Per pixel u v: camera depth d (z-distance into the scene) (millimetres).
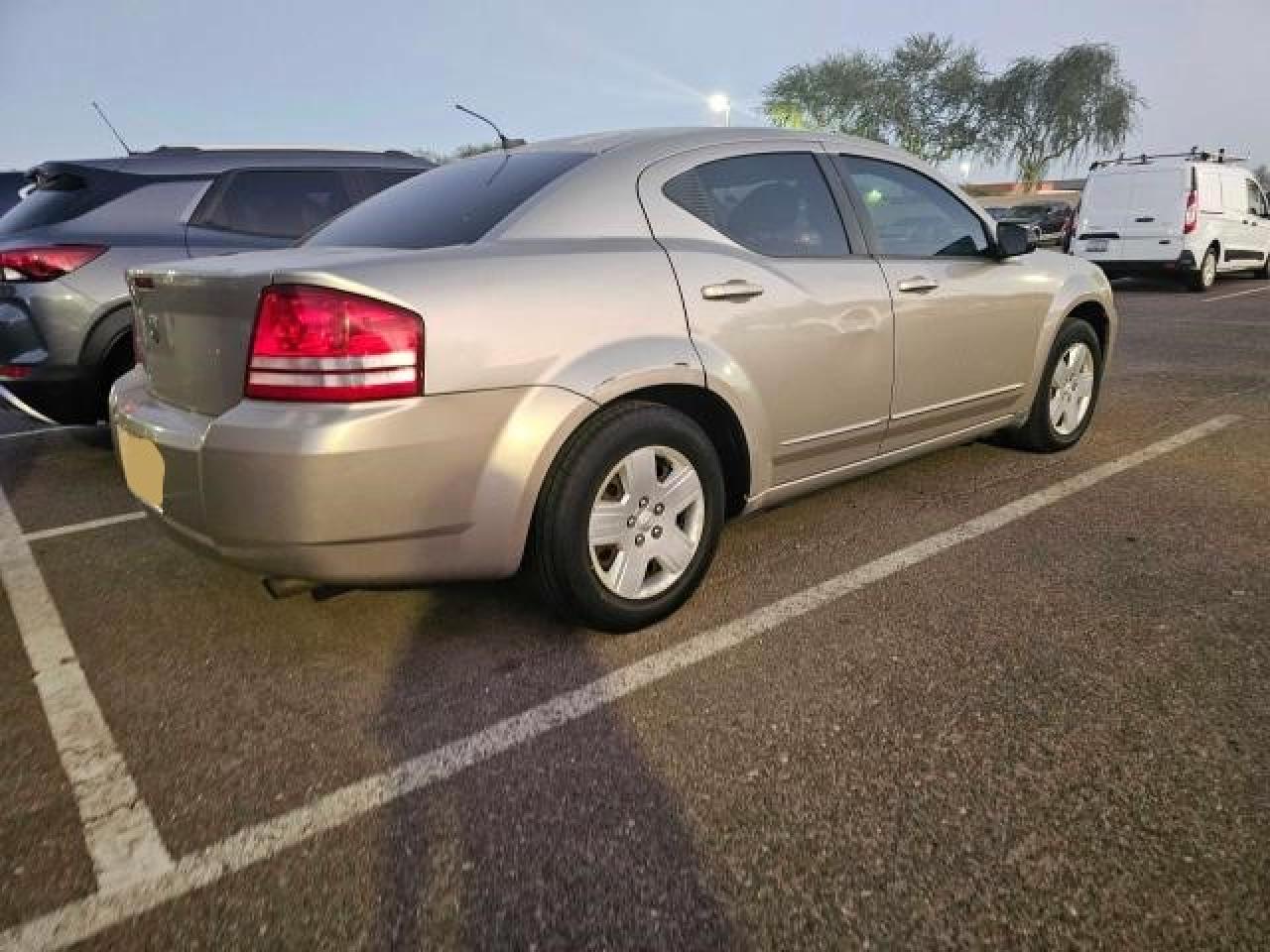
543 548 2328
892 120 38969
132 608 2816
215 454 2002
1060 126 36969
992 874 1597
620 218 2537
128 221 4453
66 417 4336
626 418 2371
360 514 2020
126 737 2115
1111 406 5312
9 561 3234
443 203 2711
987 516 3408
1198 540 3102
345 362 1964
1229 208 13250
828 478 3121
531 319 2195
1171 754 1916
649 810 1803
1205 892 1536
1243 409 5098
